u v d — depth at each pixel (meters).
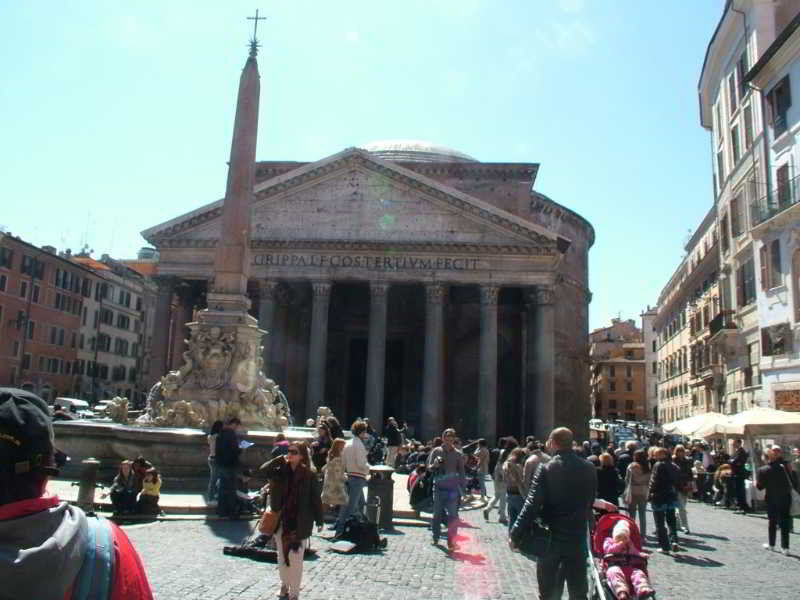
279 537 7.09
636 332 112.06
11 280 55.31
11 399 2.10
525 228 40.19
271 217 41.84
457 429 45.97
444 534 13.17
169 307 41.00
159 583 7.46
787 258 26.11
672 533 12.65
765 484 13.35
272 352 40.19
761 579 10.34
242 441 12.43
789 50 25.88
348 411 48.69
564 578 6.50
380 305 40.16
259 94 16.88
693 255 52.41
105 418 21.72
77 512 2.12
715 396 39.53
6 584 1.80
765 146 28.33
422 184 41.09
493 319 39.84
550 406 38.69
